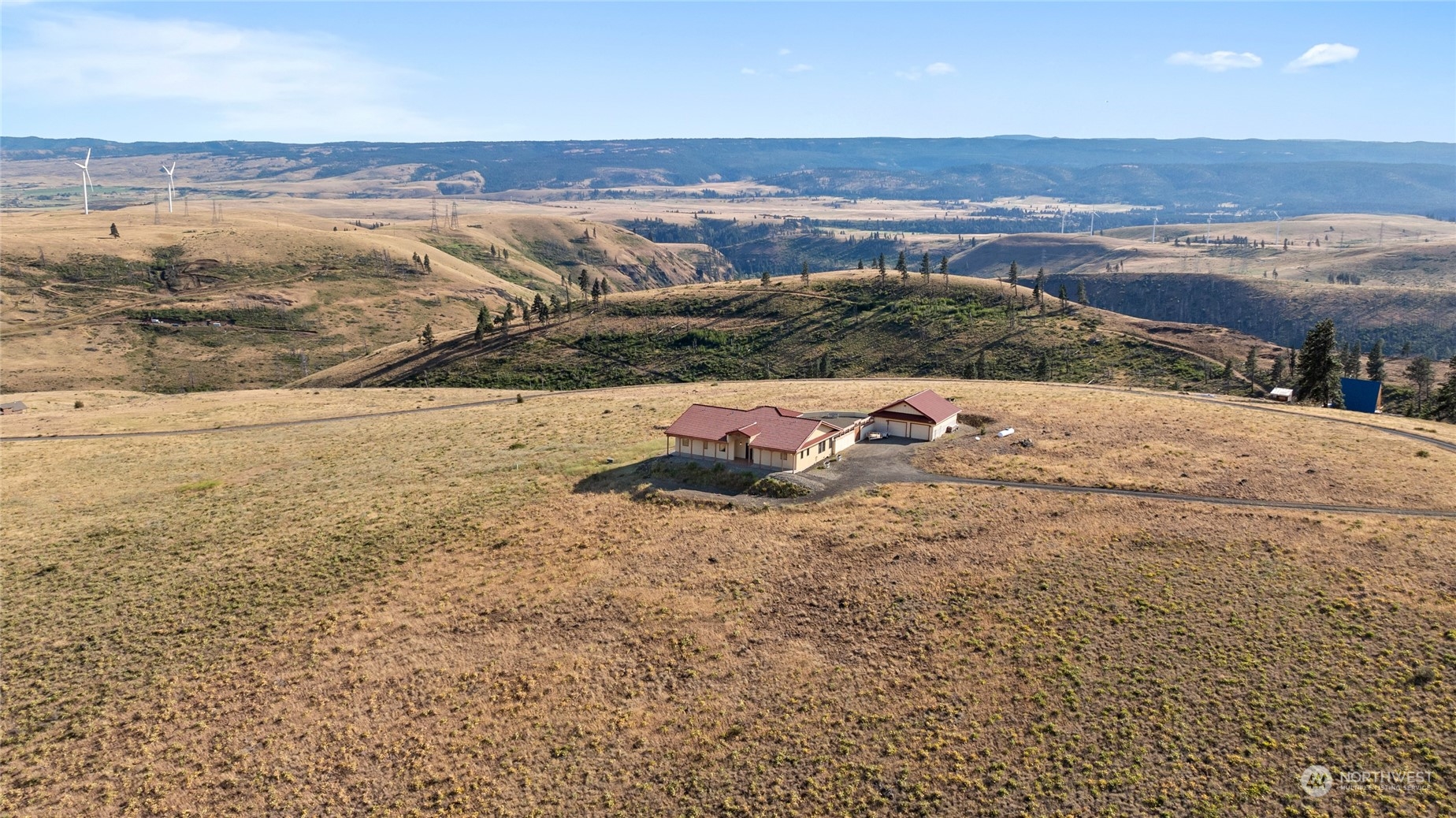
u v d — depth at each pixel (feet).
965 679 160.97
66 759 154.40
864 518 228.22
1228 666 156.76
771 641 178.19
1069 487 243.81
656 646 178.91
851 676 164.96
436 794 142.41
